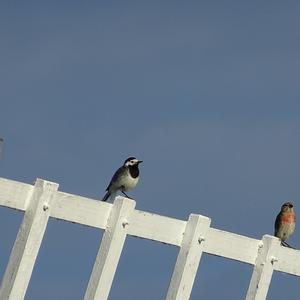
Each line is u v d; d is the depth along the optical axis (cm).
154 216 1335
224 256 1420
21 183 1241
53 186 1245
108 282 1298
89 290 1305
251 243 1449
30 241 1235
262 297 1461
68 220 1270
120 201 1301
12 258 1247
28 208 1245
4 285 1247
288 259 1475
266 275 1457
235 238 1425
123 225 1302
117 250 1300
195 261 1371
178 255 1377
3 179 1229
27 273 1238
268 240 1457
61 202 1259
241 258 1443
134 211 1312
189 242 1365
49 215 1247
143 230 1330
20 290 1235
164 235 1355
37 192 1242
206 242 1390
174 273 1376
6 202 1233
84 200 1279
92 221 1291
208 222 1376
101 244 1307
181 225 1372
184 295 1365
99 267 1300
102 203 1295
